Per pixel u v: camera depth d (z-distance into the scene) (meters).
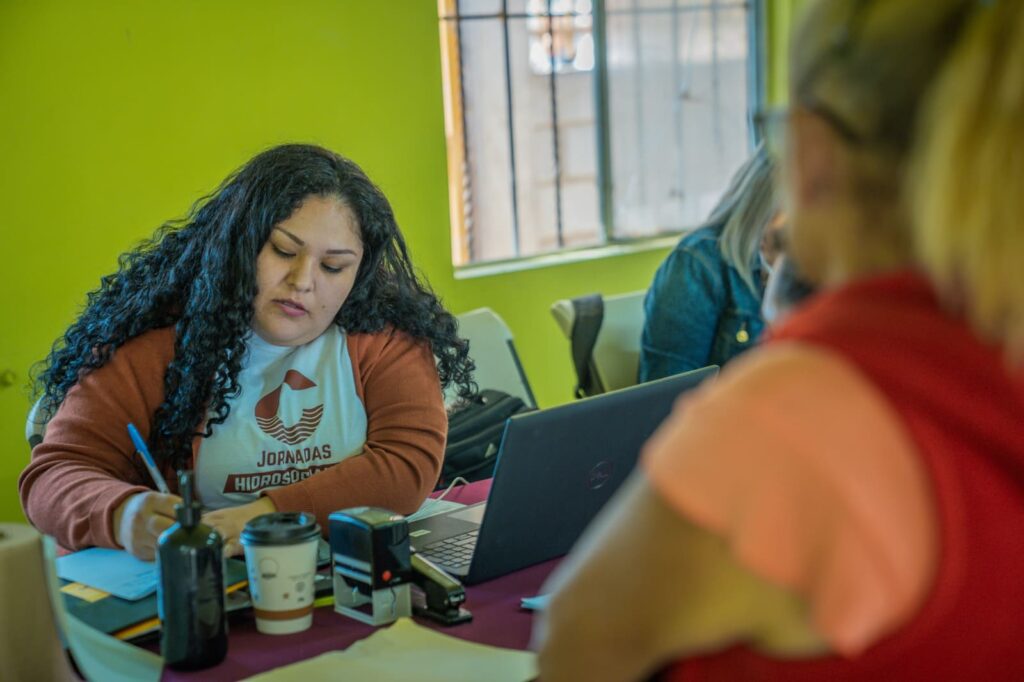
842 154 0.69
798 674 0.68
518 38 4.22
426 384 1.96
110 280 2.00
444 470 2.36
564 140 4.42
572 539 1.62
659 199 4.75
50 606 1.18
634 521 0.69
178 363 1.83
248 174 1.84
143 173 3.23
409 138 3.78
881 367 0.66
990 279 0.62
